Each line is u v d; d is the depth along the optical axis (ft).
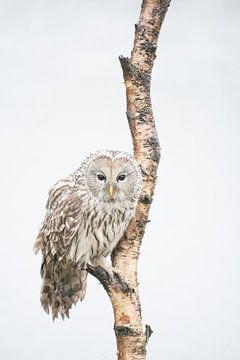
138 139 30.09
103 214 33.83
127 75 30.12
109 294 26.50
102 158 34.86
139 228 29.76
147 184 29.89
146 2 30.94
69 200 35.83
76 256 35.86
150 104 30.32
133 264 29.09
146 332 26.61
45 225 37.40
